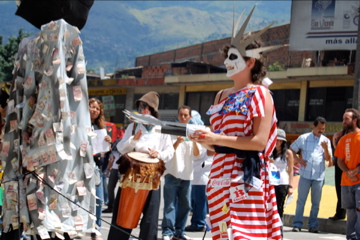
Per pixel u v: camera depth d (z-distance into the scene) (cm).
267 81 442
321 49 2622
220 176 422
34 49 550
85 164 554
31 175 535
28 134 546
